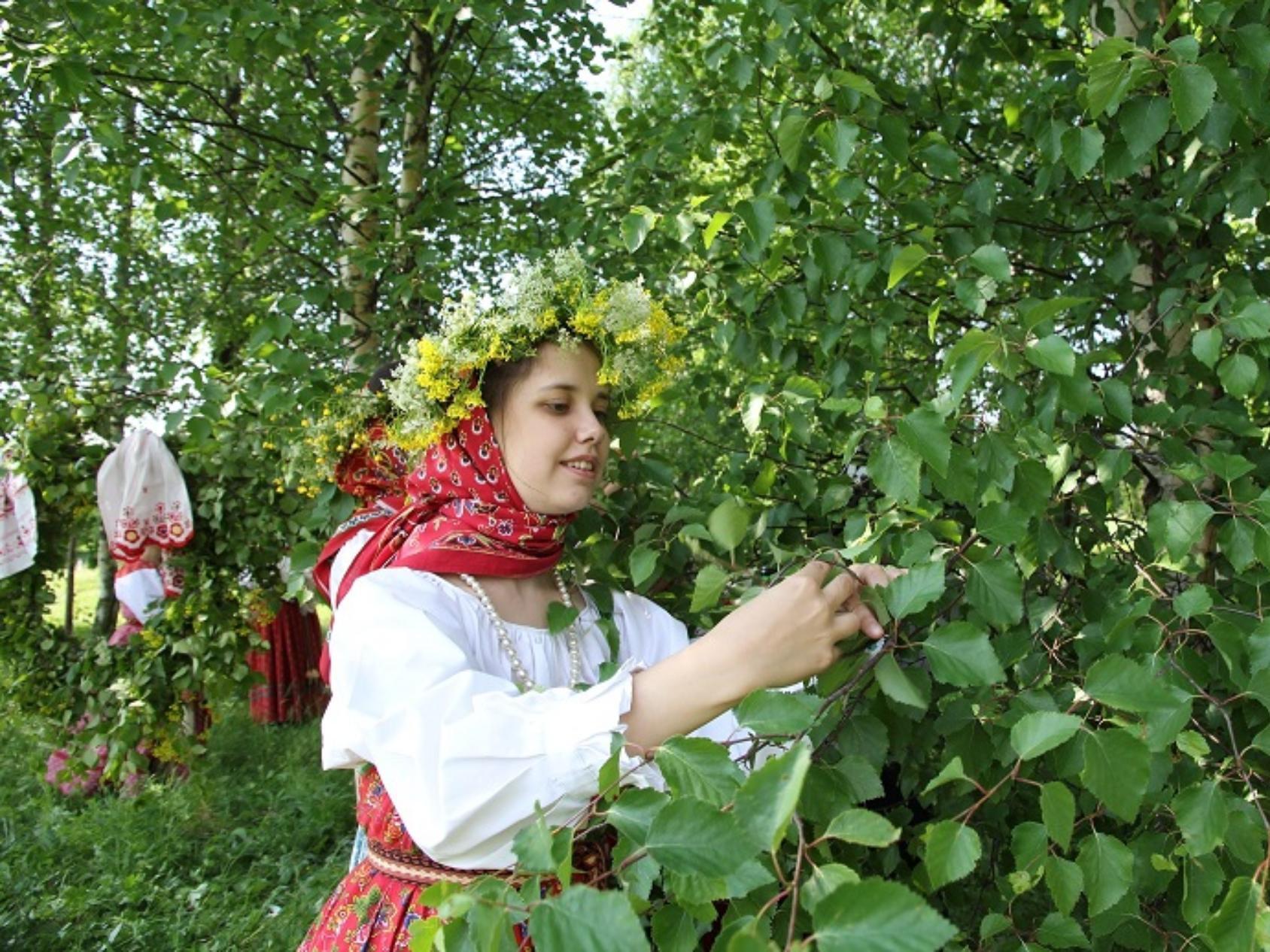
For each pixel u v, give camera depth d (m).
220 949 3.05
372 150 3.84
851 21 3.53
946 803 1.43
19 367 5.26
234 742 5.09
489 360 1.30
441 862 1.05
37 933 3.12
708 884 0.75
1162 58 1.36
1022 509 1.14
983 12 3.21
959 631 0.96
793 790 0.67
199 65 4.30
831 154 1.71
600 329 1.30
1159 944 1.20
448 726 1.01
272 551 4.04
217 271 5.68
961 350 1.15
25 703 4.07
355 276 3.38
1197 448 1.92
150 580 4.14
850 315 2.33
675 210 2.78
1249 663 1.11
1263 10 1.59
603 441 1.32
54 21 3.34
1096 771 0.84
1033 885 0.95
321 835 3.90
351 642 1.13
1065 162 2.13
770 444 1.92
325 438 1.90
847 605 1.09
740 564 1.76
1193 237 2.19
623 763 0.96
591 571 1.59
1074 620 1.50
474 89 4.34
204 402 2.48
